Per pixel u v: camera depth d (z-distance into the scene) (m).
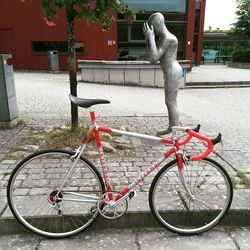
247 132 6.39
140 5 17.89
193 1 17.92
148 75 12.79
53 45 18.14
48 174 3.56
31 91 11.03
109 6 4.90
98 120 6.84
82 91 11.32
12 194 3.01
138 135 2.97
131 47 18.55
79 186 3.30
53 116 7.16
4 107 5.88
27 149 4.79
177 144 3.00
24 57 18.14
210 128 6.64
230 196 3.16
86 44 18.02
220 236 3.17
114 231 3.20
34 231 3.06
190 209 3.27
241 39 26.08
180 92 12.27
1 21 17.61
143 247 2.98
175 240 3.09
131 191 3.06
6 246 2.98
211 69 21.44
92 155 4.54
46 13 4.82
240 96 11.60
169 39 5.07
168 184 3.65
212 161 3.09
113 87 12.48
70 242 3.04
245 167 4.39
